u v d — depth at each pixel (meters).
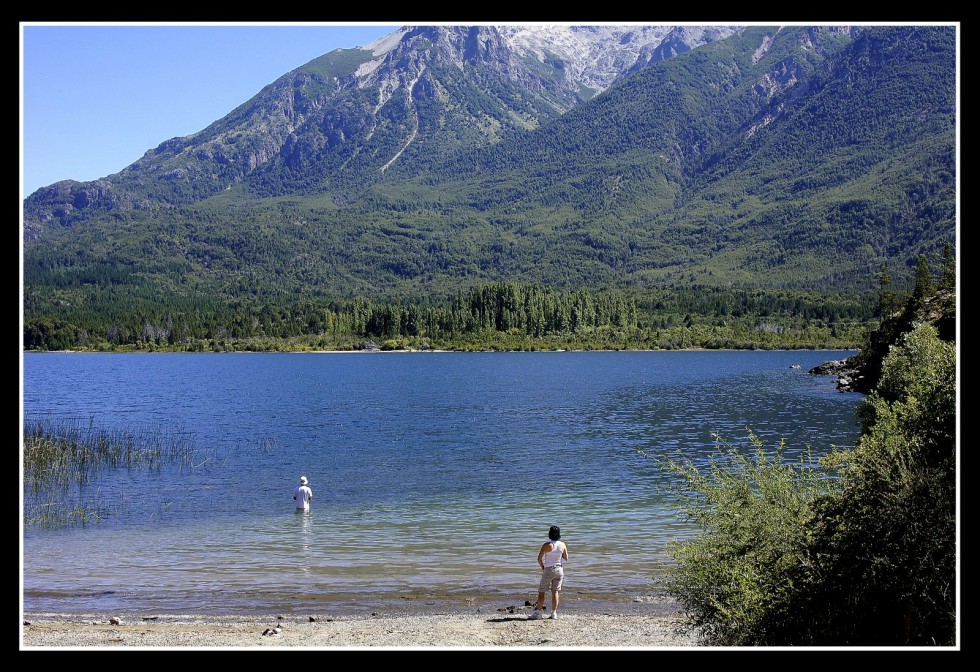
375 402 109.06
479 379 157.88
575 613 24.06
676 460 56.34
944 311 83.75
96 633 21.39
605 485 46.50
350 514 38.94
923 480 16.75
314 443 67.44
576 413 93.00
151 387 140.38
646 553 31.00
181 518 38.12
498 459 57.78
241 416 91.69
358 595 26.09
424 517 38.09
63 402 111.00
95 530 35.66
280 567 29.55
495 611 24.28
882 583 16.88
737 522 19.05
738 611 18.00
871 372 112.94
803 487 19.75
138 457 56.56
